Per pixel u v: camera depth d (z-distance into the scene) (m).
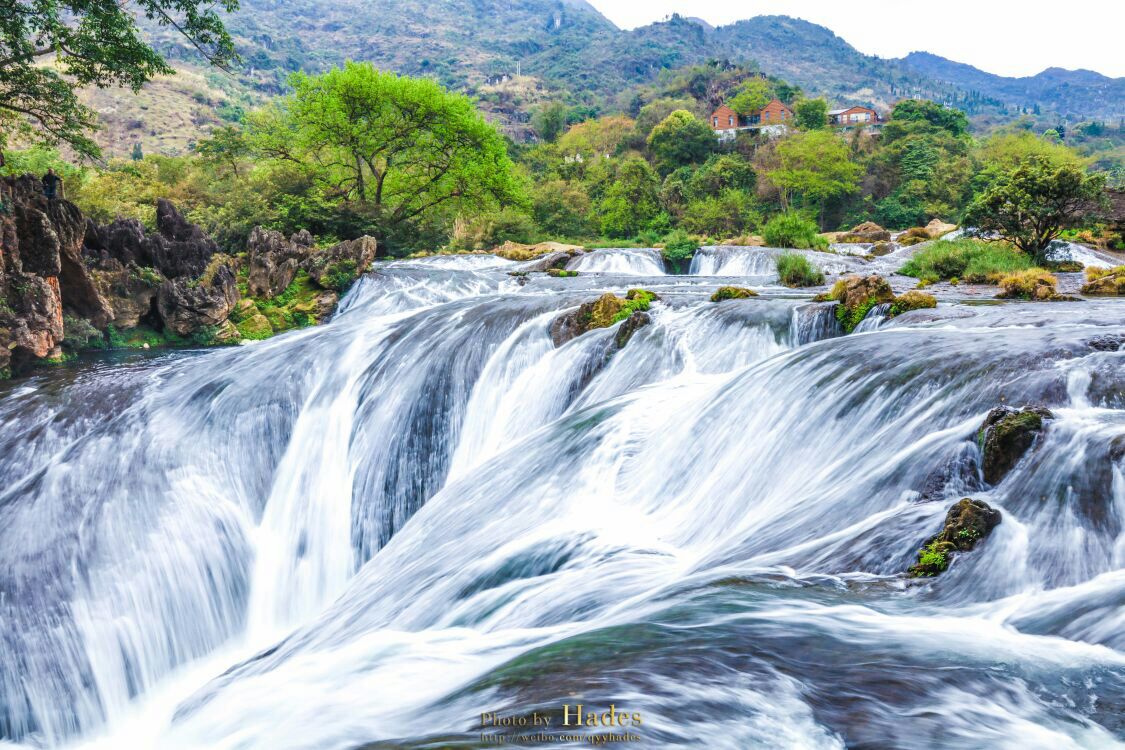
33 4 20.84
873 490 6.60
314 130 41.03
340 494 12.65
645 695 3.68
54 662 9.40
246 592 11.53
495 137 43.44
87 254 19.91
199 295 20.92
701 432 9.34
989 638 4.25
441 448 13.21
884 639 4.27
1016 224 24.28
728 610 4.85
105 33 22.22
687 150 103.38
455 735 3.57
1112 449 5.49
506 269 30.11
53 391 14.68
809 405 8.54
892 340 9.65
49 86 22.97
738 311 13.05
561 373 13.09
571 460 9.96
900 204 78.88
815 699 3.60
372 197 45.94
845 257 30.92
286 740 4.68
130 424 12.95
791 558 6.00
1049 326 9.85
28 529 10.65
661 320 13.27
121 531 10.95
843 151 77.38
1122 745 3.22
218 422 13.23
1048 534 5.19
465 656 5.41
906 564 5.42
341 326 17.38
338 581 11.95
